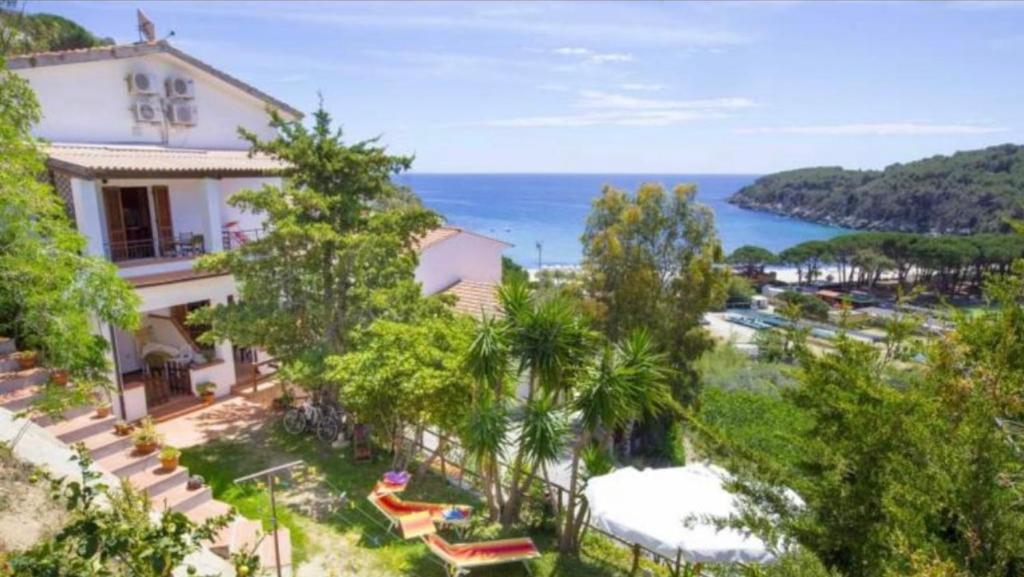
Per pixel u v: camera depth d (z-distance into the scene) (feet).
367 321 45.09
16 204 27.22
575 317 34.94
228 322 43.96
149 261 50.08
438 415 36.27
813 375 18.02
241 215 63.52
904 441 15.35
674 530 27.91
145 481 31.81
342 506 36.37
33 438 24.34
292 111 71.92
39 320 28.89
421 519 32.63
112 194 54.39
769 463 18.95
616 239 70.38
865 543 15.53
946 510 14.29
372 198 52.60
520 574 31.73
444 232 79.82
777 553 16.94
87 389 30.40
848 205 455.63
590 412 31.76
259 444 44.24
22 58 48.80
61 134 52.37
